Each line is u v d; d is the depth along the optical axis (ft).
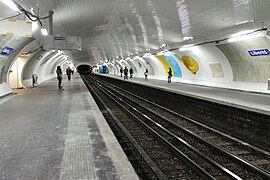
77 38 38.81
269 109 27.27
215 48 50.52
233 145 22.90
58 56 105.70
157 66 100.22
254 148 20.56
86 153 13.55
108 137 16.67
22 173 11.05
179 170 16.99
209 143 21.59
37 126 19.77
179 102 45.93
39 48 53.06
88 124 20.47
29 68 60.34
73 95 41.70
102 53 113.91
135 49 82.79
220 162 18.69
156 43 63.00
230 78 53.98
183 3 26.13
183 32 43.27
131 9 29.53
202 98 37.91
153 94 61.46
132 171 11.21
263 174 15.30
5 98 37.45
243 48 43.55
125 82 96.02
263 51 39.81
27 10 25.36
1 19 26.30
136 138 25.46
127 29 44.11
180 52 66.90
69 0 24.82
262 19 29.35
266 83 43.91
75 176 10.70
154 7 28.17
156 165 17.04
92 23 39.45
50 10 28.35
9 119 22.40
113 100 54.34
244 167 17.40
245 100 35.27
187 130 26.68
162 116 35.01
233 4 25.38
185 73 76.69
